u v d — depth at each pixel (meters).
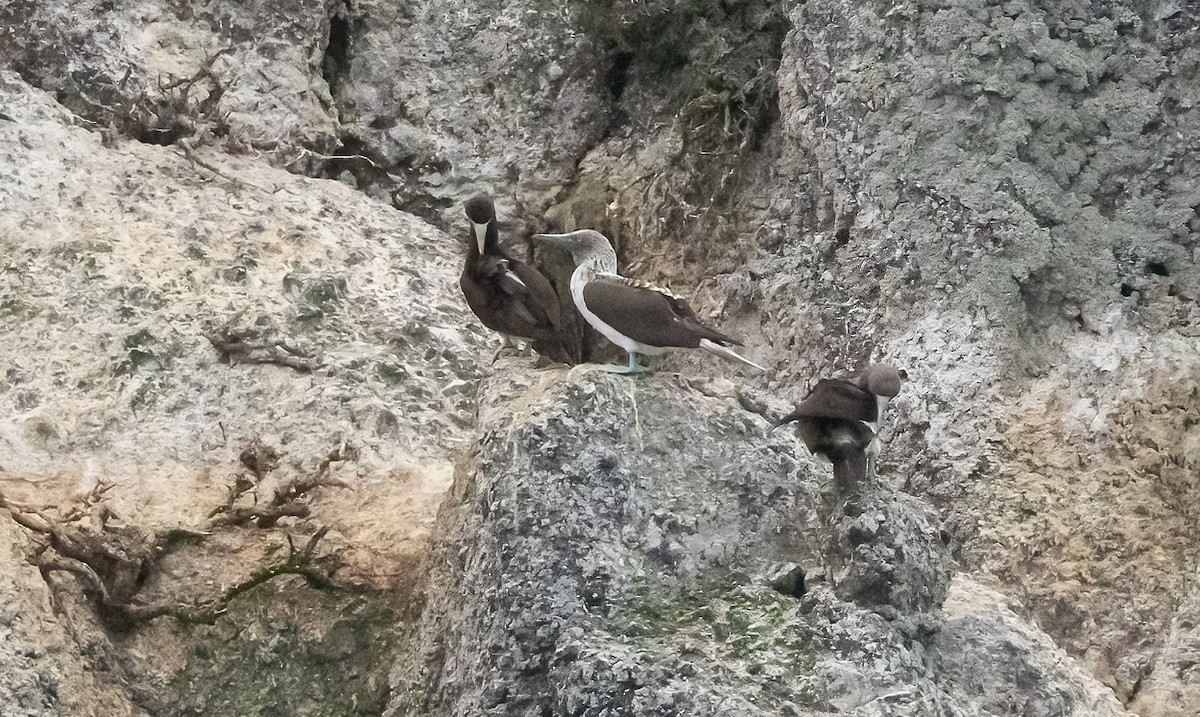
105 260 8.98
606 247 7.05
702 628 6.27
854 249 9.46
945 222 9.05
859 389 6.32
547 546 6.33
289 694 7.29
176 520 7.59
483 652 6.33
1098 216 9.04
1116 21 9.38
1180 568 7.78
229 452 8.12
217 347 8.62
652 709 5.81
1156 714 7.30
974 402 8.59
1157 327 8.71
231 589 7.35
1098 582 7.87
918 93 9.33
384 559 7.53
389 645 7.35
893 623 6.21
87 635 6.99
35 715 6.48
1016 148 9.06
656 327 6.68
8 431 7.93
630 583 6.38
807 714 5.82
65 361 8.36
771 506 6.78
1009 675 6.42
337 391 8.48
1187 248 8.95
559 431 6.53
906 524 6.44
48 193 9.42
